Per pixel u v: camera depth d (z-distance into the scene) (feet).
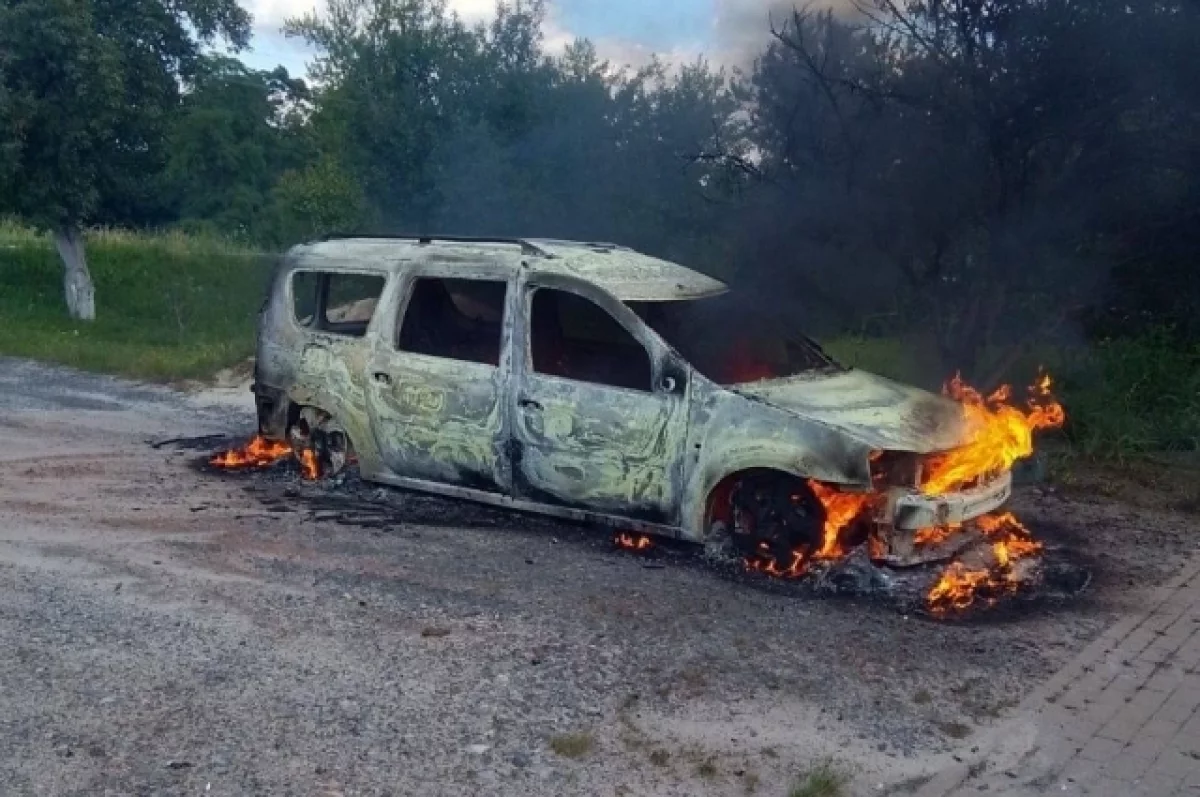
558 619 18.30
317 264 27.04
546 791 12.98
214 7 72.38
